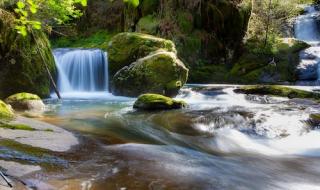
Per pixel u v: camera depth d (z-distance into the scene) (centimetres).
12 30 1134
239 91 1270
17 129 644
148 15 1834
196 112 951
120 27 2125
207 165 570
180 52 1692
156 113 959
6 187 390
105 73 1376
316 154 673
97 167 508
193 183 478
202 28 1775
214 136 765
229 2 1761
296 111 923
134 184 456
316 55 1717
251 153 675
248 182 509
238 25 1777
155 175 494
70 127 784
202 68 1695
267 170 575
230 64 1769
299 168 592
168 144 694
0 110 755
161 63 1224
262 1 1845
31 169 464
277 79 1641
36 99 1023
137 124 848
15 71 1145
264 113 905
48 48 1285
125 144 652
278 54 1717
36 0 579
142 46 1330
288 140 751
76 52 1416
